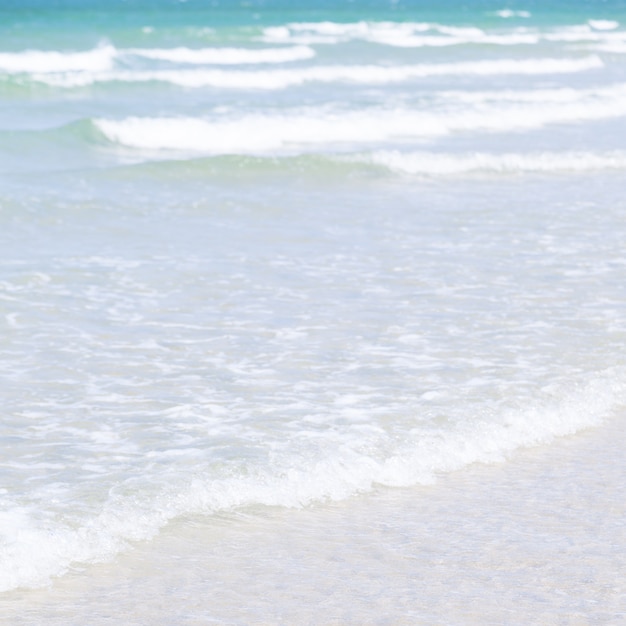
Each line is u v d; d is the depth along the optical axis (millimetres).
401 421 19703
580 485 17844
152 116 60625
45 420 19672
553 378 22188
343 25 132750
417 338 24719
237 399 20797
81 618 13320
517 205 41156
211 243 33844
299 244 33969
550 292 28797
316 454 18156
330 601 13883
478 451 18891
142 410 20234
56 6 188375
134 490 16703
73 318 25938
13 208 37531
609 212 39969
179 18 151875
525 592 14195
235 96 72375
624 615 13617
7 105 65812
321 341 24453
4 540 14883
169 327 25422
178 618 13383
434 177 47469
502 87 82000
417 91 77500
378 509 16750
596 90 77438
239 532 15844
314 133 57844
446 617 13492
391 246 33875
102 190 41844
